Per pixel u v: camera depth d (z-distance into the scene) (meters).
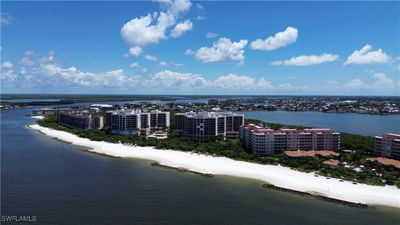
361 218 159.75
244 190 197.50
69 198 180.50
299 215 162.38
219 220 156.38
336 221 156.38
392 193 191.50
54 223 150.62
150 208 169.12
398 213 165.75
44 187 197.88
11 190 191.75
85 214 160.38
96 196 184.38
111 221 153.62
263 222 154.62
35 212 161.88
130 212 163.62
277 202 178.62
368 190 196.00
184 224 151.62
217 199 182.38
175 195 187.88
